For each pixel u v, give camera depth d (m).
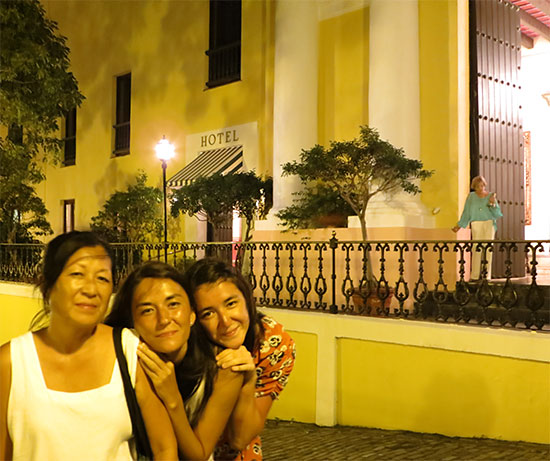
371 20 9.90
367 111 10.56
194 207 11.60
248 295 2.44
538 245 5.68
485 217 8.55
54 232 18.11
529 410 5.48
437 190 9.65
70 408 1.89
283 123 10.91
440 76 9.70
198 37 13.84
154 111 14.90
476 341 5.80
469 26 9.95
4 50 10.29
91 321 1.96
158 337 2.15
